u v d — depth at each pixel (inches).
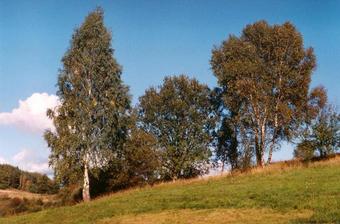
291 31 2442.2
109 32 2223.2
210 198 1391.5
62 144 2043.6
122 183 2257.6
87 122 2101.4
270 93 2439.7
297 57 2423.7
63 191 2305.6
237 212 1189.1
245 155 2527.1
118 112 2175.2
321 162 1927.9
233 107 2493.8
